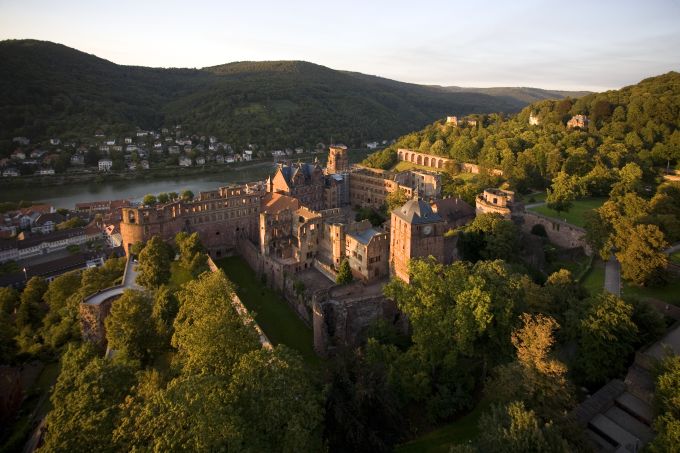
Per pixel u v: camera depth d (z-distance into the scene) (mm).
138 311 103500
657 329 95438
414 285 109688
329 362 101375
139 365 94062
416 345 102875
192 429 55938
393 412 84125
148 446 57031
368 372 89250
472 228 154500
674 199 166875
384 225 173000
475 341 99062
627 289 125625
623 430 78438
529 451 62062
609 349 90625
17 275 190250
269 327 134250
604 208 146500
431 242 136250
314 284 148875
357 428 78875
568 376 94562
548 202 188250
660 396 73625
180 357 91000
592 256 152625
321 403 80125
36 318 150000
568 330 95312
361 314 127312
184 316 98312
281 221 168875
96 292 131375
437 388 96375
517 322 94438
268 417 62875
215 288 93750
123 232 168875
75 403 69938
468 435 88312
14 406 105750
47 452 64125
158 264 136375
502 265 111812
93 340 122062
